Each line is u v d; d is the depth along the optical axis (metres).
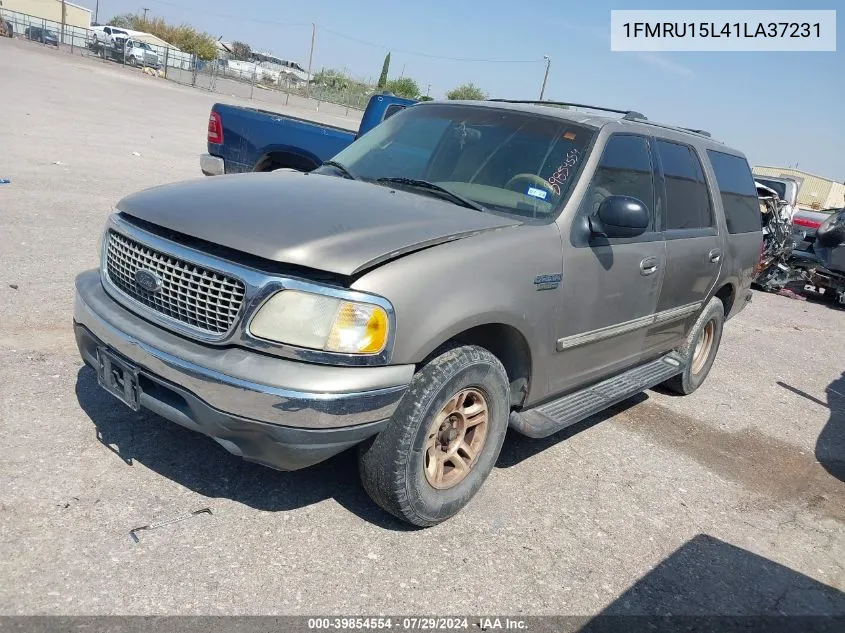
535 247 3.50
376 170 4.19
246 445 2.85
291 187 3.54
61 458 3.41
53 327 4.88
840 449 5.52
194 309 2.94
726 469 4.80
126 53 44.22
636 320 4.50
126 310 3.20
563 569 3.33
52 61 32.88
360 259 2.84
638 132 4.53
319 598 2.83
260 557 2.99
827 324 10.57
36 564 2.72
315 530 3.24
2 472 3.22
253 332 2.78
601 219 3.75
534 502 3.88
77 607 2.56
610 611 3.11
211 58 67.69
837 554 3.95
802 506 4.46
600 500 4.04
